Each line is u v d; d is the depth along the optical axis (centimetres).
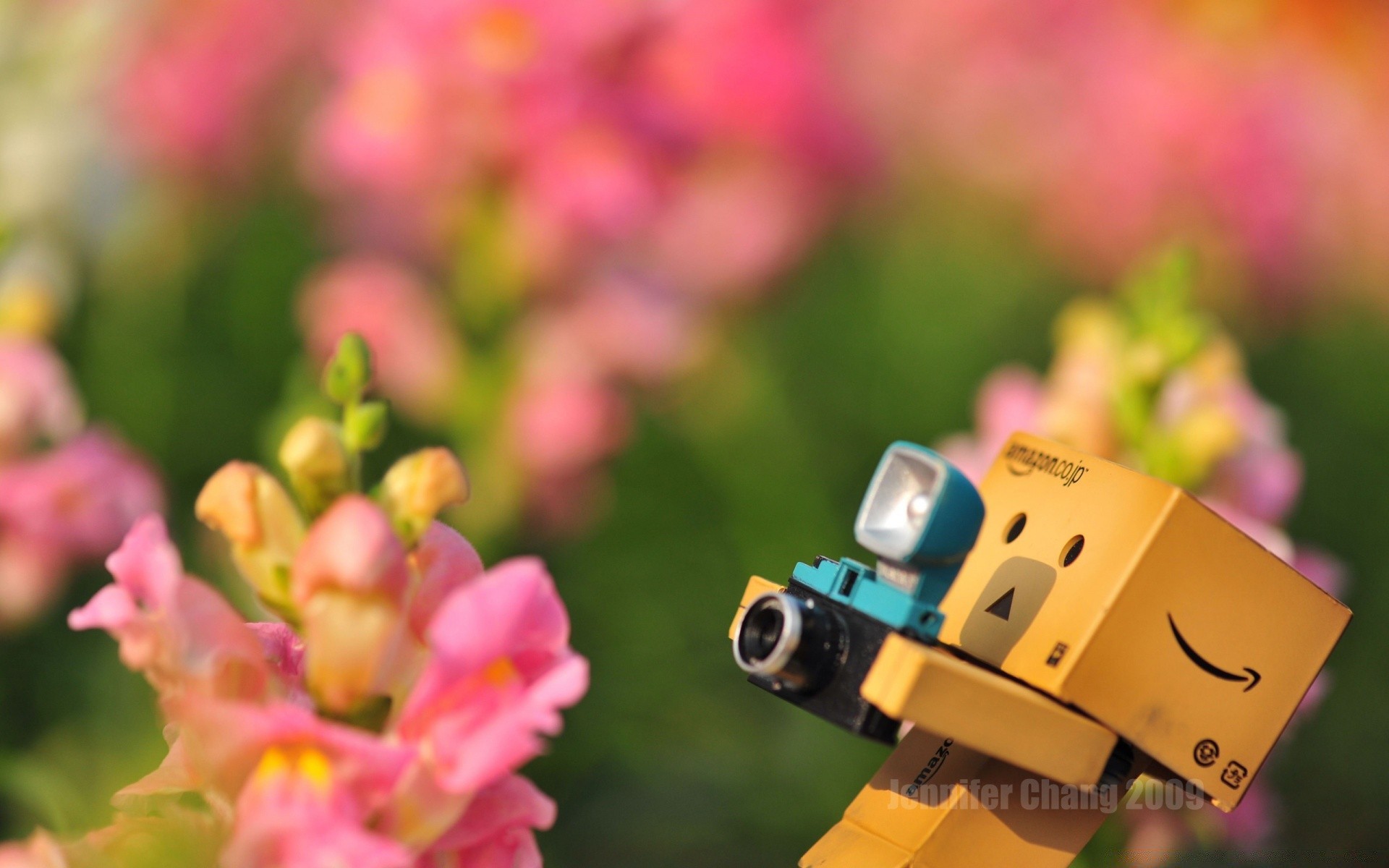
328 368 72
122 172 121
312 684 70
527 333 111
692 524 139
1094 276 171
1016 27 170
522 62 107
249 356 139
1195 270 95
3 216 108
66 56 110
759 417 140
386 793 69
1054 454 76
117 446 117
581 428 110
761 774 124
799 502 141
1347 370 177
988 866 74
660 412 137
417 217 110
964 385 158
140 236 126
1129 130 170
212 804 71
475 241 109
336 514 70
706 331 124
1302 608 74
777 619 73
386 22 109
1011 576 75
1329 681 110
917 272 164
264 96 135
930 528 71
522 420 109
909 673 71
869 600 73
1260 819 96
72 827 95
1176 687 73
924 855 73
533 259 109
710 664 132
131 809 72
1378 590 154
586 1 108
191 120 131
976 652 74
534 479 112
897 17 167
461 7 106
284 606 71
